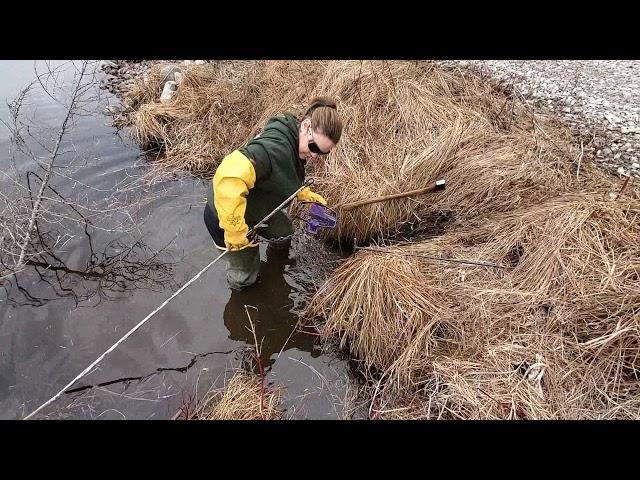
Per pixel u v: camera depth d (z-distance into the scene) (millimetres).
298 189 2992
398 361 2883
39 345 3164
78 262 3766
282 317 3514
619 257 3047
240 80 5598
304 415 2859
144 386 3002
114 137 5371
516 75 5207
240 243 2889
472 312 3002
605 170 3992
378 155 4246
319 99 2723
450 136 4246
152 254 3898
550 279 3035
